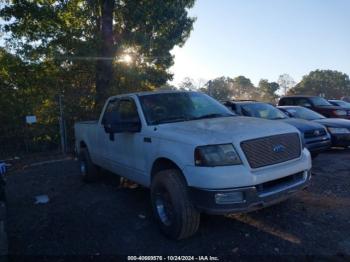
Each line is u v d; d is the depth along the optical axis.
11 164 10.56
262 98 98.50
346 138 9.42
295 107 11.35
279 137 4.05
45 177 8.22
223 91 79.31
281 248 3.82
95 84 14.64
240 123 4.38
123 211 5.34
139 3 16.64
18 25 13.11
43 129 12.95
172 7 18.50
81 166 7.54
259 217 4.74
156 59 19.73
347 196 5.48
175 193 3.95
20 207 5.85
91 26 15.67
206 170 3.66
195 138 3.88
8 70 13.14
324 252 3.69
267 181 3.79
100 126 6.38
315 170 7.34
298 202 5.27
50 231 4.67
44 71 13.86
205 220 4.71
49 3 13.78
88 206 5.68
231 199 3.62
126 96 5.63
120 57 15.34
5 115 12.18
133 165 5.16
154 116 4.95
